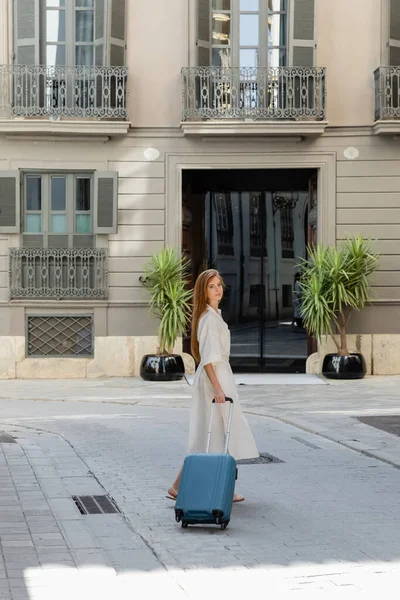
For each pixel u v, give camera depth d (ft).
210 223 74.79
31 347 71.20
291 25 69.87
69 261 70.95
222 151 71.00
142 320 70.95
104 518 26.76
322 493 29.94
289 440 41.45
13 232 70.64
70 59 70.85
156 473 33.60
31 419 48.85
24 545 23.08
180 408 53.93
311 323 67.62
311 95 70.28
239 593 19.54
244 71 69.97
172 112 71.05
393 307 70.54
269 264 74.79
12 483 31.27
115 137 70.95
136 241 71.20
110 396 59.52
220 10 71.05
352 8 70.74
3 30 70.44
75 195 71.61
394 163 70.64
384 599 19.12
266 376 70.79
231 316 74.79
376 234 70.74
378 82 69.77
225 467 25.12
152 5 71.00
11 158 70.79
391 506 28.02
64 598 18.93
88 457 37.04
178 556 22.53
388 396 58.39
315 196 72.23
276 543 23.71
